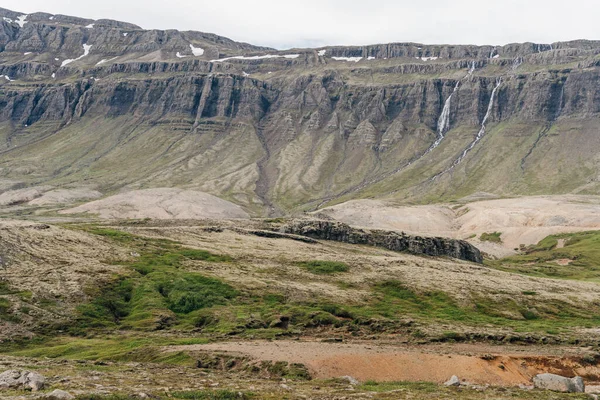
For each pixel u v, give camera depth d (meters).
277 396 42.72
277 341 73.44
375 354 64.25
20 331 76.94
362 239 182.50
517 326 96.38
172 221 184.88
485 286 124.56
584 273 199.50
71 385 38.69
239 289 104.12
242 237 156.62
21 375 39.34
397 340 80.44
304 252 144.75
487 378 60.56
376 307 102.12
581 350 77.19
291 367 57.50
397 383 54.50
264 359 59.78
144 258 117.12
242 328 82.94
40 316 81.94
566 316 111.75
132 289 98.50
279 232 175.50
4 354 65.69
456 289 119.00
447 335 82.50
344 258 138.12
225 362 60.16
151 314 88.38
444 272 136.62
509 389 52.97
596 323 104.25
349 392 46.62
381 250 173.62
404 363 61.94
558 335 87.81
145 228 151.62
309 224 182.00
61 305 86.69
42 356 64.38
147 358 61.88
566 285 140.50
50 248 109.75
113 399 35.03
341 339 77.44
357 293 109.94
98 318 85.81
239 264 123.56
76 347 68.75
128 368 53.59
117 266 108.06
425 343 78.38
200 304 95.38
